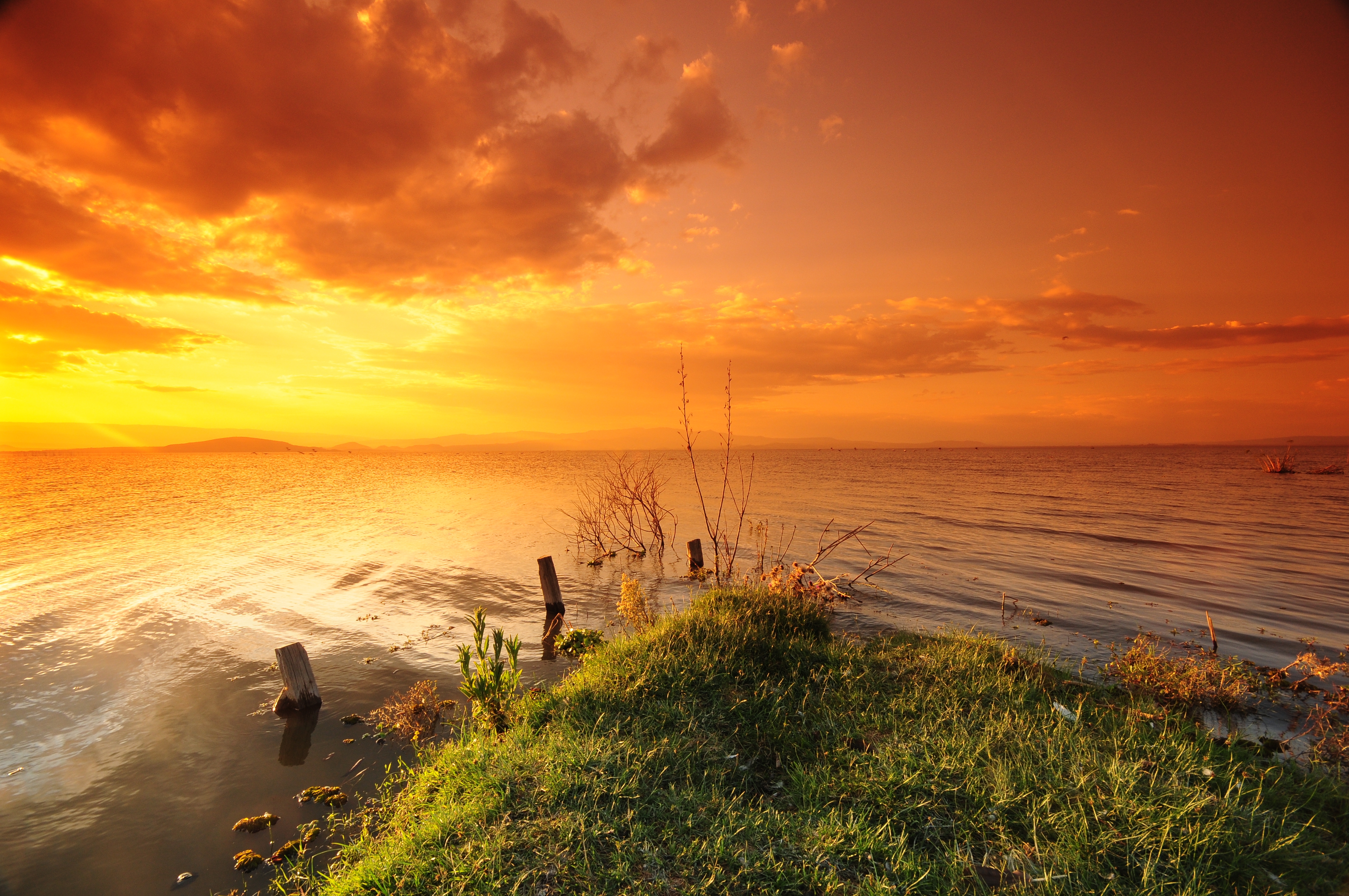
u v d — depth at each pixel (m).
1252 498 39.66
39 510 36.38
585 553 21.25
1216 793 4.57
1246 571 17.36
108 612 13.77
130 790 6.60
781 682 7.00
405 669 10.09
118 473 91.62
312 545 22.88
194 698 9.07
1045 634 11.59
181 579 17.17
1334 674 8.84
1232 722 6.91
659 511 30.39
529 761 5.03
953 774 4.82
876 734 5.75
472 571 18.27
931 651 8.41
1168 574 16.92
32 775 6.94
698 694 6.51
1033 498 39.12
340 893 3.83
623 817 4.26
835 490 45.19
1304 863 3.85
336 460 179.38
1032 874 3.75
